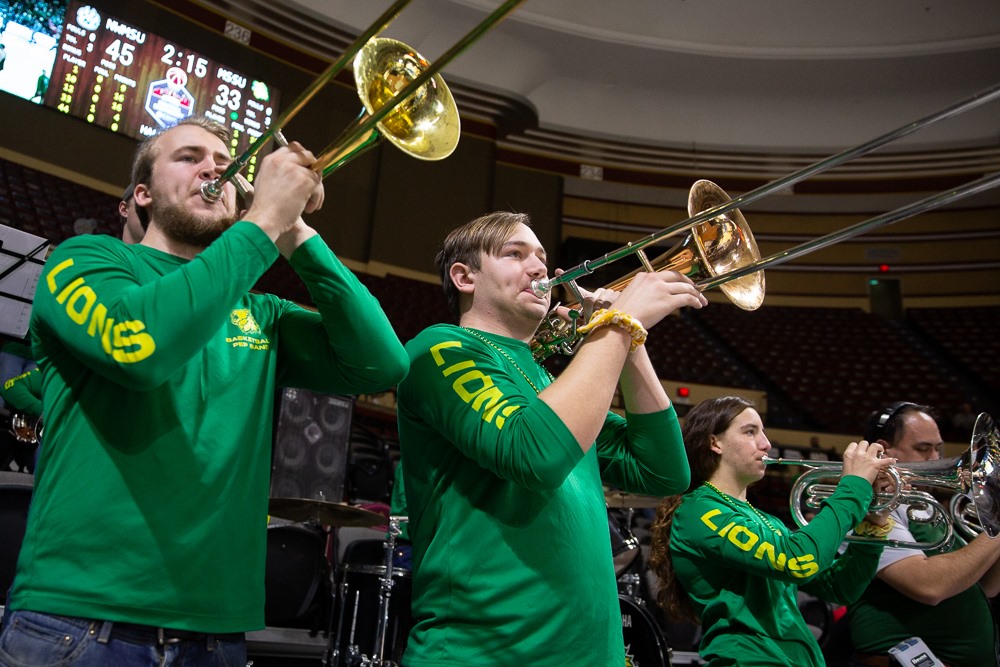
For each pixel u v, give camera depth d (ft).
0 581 7.83
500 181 42.80
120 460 4.01
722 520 7.09
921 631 7.82
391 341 4.80
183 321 3.90
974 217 46.16
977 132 41.60
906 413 9.04
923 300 45.96
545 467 4.25
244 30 36.32
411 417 5.16
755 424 7.95
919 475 7.50
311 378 5.16
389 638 10.79
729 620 6.94
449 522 4.67
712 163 44.42
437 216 40.29
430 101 5.12
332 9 36.91
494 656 4.28
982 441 7.27
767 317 45.93
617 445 5.84
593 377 4.51
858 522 6.97
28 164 30.68
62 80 31.73
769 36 40.42
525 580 4.40
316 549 11.10
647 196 44.91
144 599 3.80
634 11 39.93
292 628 11.41
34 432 10.71
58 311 4.07
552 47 41.11
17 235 10.82
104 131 32.45
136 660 3.76
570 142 43.62
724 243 6.11
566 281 5.48
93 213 30.86
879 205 45.24
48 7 31.73
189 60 34.71
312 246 4.66
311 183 4.53
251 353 4.76
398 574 10.93
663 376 40.45
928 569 7.56
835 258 47.19
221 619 4.04
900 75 41.14
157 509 3.98
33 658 3.63
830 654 11.47
